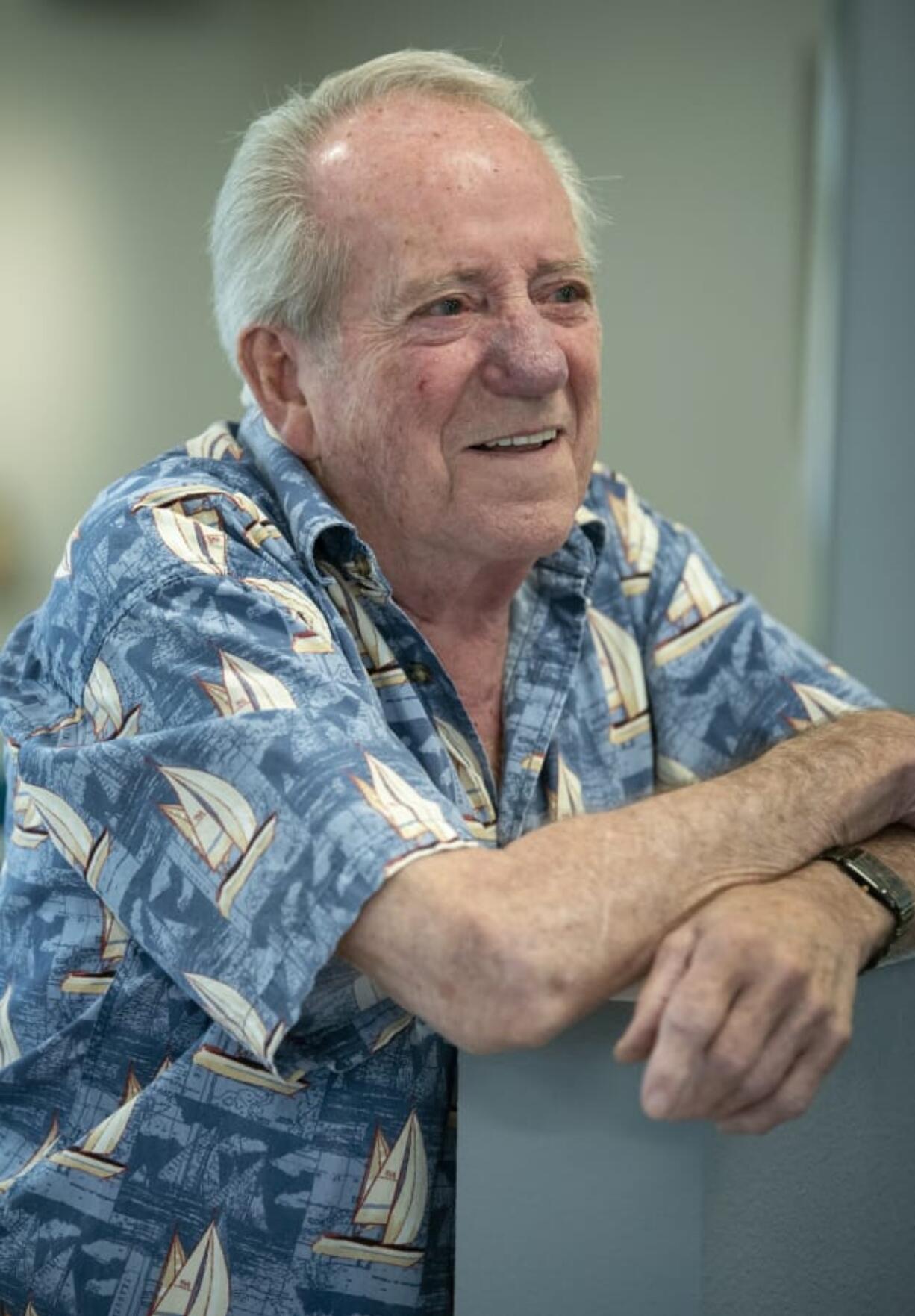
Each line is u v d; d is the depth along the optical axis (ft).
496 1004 2.73
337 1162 3.24
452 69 3.74
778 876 3.00
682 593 4.42
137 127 7.68
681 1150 2.81
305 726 3.01
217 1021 3.07
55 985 3.51
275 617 3.25
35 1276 3.30
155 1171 3.25
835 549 7.92
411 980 2.82
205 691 3.13
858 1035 3.02
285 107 3.81
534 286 3.63
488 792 3.85
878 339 7.78
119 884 3.16
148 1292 3.26
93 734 3.34
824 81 7.70
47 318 7.83
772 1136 2.91
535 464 3.63
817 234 7.84
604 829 2.93
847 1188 3.06
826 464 7.90
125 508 3.48
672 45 7.73
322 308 3.63
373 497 3.70
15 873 3.66
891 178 7.63
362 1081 3.27
